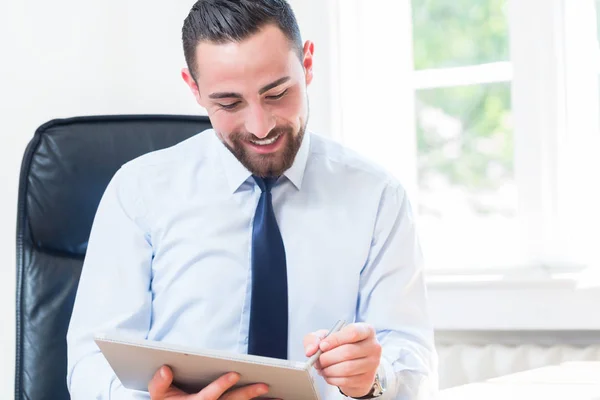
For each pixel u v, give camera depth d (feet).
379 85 6.75
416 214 6.83
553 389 4.73
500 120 6.64
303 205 4.76
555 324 5.86
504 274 6.12
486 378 5.98
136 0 6.52
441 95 6.79
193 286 4.61
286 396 3.61
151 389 3.65
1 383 6.61
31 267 4.87
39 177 4.92
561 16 6.15
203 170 4.84
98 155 5.04
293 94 4.16
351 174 4.87
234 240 4.67
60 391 4.82
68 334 4.58
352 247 4.71
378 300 4.73
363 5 6.68
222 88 4.07
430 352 4.61
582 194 6.27
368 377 3.88
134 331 4.59
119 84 6.56
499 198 6.67
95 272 4.66
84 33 6.55
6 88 6.62
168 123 5.24
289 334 4.58
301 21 6.32
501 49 6.59
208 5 4.15
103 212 4.77
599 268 6.22
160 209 4.75
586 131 6.25
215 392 3.48
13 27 6.59
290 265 4.66
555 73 6.17
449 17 6.73
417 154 6.86
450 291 6.03
